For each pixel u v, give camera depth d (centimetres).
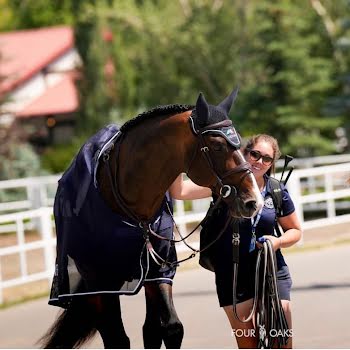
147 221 764
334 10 3422
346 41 2972
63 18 6919
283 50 2931
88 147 796
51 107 5150
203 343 1050
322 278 1450
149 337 816
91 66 4091
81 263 774
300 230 790
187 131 729
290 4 3073
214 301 1325
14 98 3356
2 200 2947
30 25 6962
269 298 755
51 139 5166
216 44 3728
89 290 777
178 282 1520
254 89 2956
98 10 4025
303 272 1521
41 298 1495
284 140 2941
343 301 1255
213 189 727
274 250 757
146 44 3869
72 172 792
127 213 762
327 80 2933
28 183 2344
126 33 4047
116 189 762
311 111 2972
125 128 766
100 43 4078
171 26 3819
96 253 767
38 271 1752
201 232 790
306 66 2931
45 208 1535
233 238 759
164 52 3831
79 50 4134
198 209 2259
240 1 3684
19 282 1486
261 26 3012
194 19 3756
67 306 802
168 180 748
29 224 2394
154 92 3888
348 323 1112
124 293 769
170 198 824
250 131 2942
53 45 5741
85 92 4128
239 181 706
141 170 751
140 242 766
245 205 700
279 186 784
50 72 5509
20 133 3253
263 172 771
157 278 787
